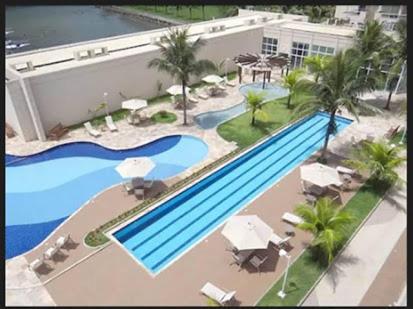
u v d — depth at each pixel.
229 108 31.98
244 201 21.31
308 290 15.13
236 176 23.30
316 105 22.19
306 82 22.70
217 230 18.39
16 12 115.69
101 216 19.41
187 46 26.27
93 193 21.62
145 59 31.88
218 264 16.42
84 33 86.75
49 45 73.50
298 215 18.83
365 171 22.66
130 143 26.58
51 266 16.38
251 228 16.23
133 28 93.25
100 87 29.73
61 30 89.62
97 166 24.27
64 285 15.48
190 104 32.69
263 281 15.58
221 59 39.09
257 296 14.93
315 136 27.84
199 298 14.89
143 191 20.97
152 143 26.73
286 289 15.16
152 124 29.20
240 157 24.50
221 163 23.78
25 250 17.52
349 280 15.57
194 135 27.38
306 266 16.23
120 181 22.69
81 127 29.03
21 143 26.83
